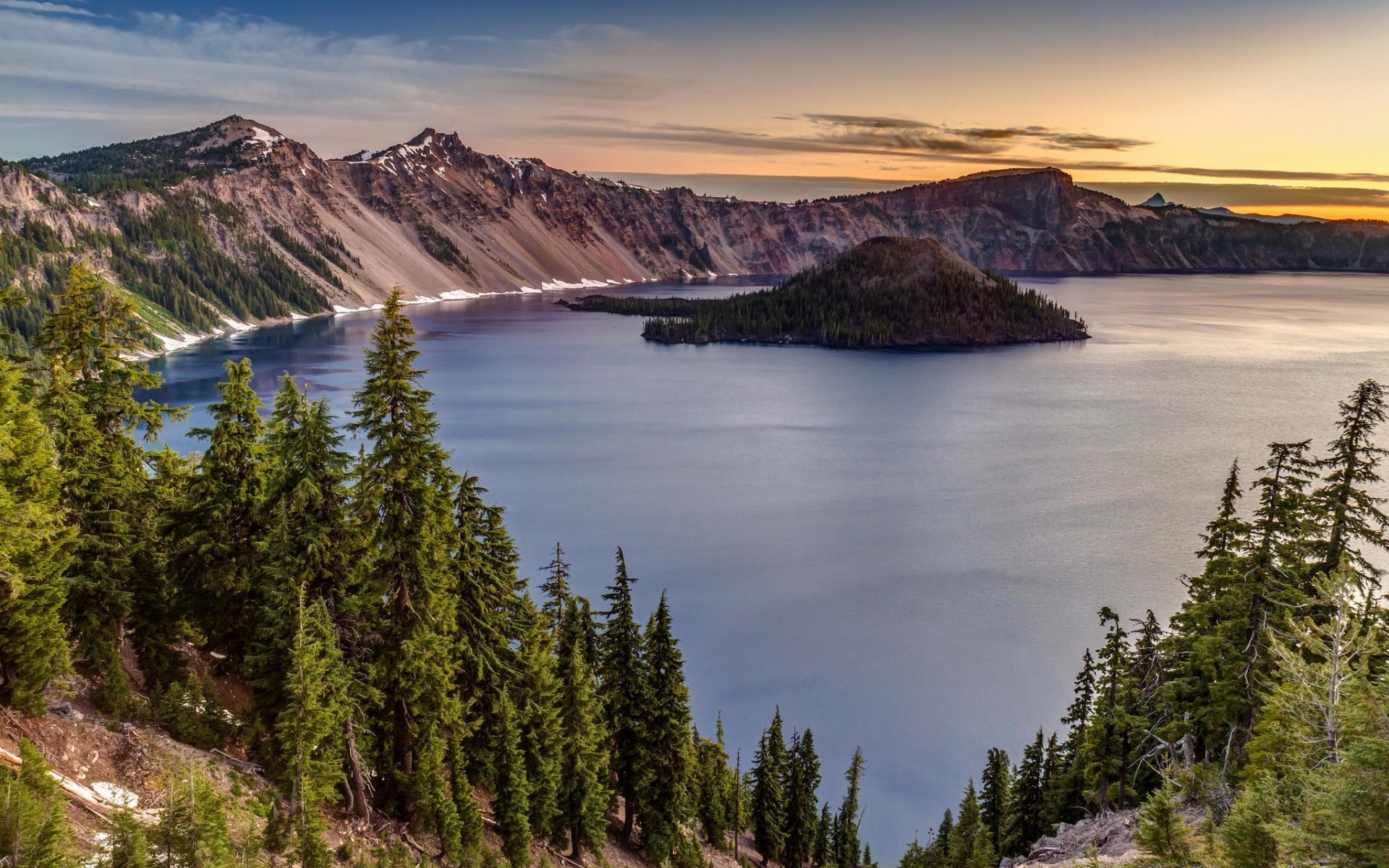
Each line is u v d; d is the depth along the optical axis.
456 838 34.12
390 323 32.44
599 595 108.62
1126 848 35.06
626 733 48.00
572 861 43.03
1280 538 39.53
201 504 36.72
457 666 38.53
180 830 22.03
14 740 26.50
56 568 30.48
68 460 34.59
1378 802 18.95
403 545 33.19
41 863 19.77
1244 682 38.47
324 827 28.48
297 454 31.89
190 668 40.66
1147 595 108.88
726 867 58.97
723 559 121.94
